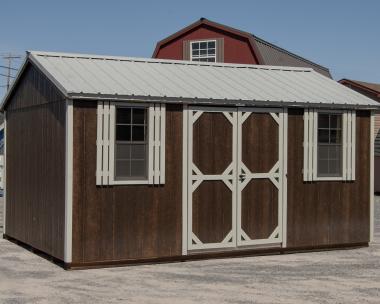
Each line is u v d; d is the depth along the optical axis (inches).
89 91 442.0
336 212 542.9
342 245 546.3
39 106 507.5
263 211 511.8
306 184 528.4
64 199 447.8
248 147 505.0
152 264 470.9
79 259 446.6
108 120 453.1
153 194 470.6
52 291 378.6
